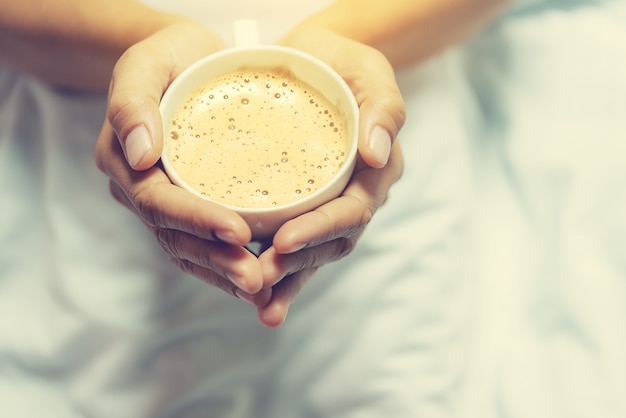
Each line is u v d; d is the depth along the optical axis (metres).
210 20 0.55
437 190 0.56
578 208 0.57
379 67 0.47
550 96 0.60
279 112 0.45
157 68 0.46
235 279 0.42
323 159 0.44
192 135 0.44
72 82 0.55
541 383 0.54
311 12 0.56
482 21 0.58
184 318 0.53
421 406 0.53
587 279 0.55
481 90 0.62
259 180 0.44
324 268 0.53
